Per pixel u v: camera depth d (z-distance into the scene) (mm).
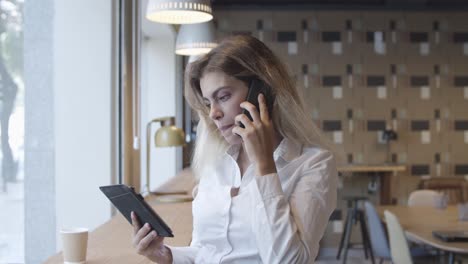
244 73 1387
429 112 7492
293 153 1439
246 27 7348
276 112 1442
